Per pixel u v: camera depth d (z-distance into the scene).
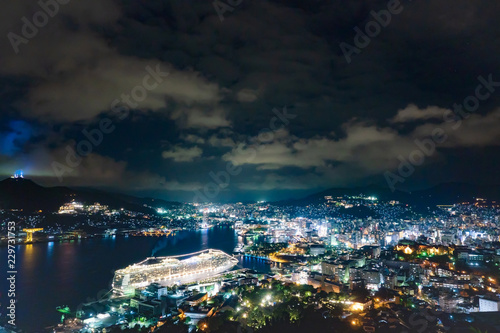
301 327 105.25
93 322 151.75
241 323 123.44
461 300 145.00
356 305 136.38
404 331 100.25
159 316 152.25
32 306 182.50
